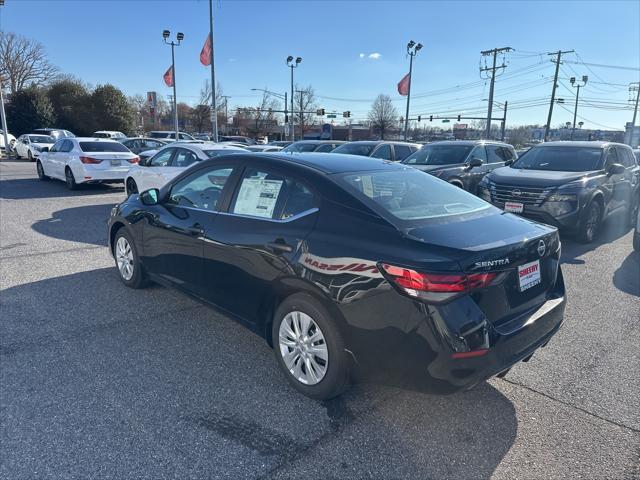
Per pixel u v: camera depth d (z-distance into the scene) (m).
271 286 3.32
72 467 2.51
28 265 6.10
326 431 2.88
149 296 5.03
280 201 3.45
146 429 2.84
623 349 4.07
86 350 3.82
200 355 3.79
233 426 2.90
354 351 2.89
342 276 2.86
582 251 7.68
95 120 49.31
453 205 3.46
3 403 3.06
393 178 3.65
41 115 47.56
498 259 2.73
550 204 7.62
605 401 3.27
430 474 2.55
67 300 4.88
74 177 13.26
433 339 2.56
